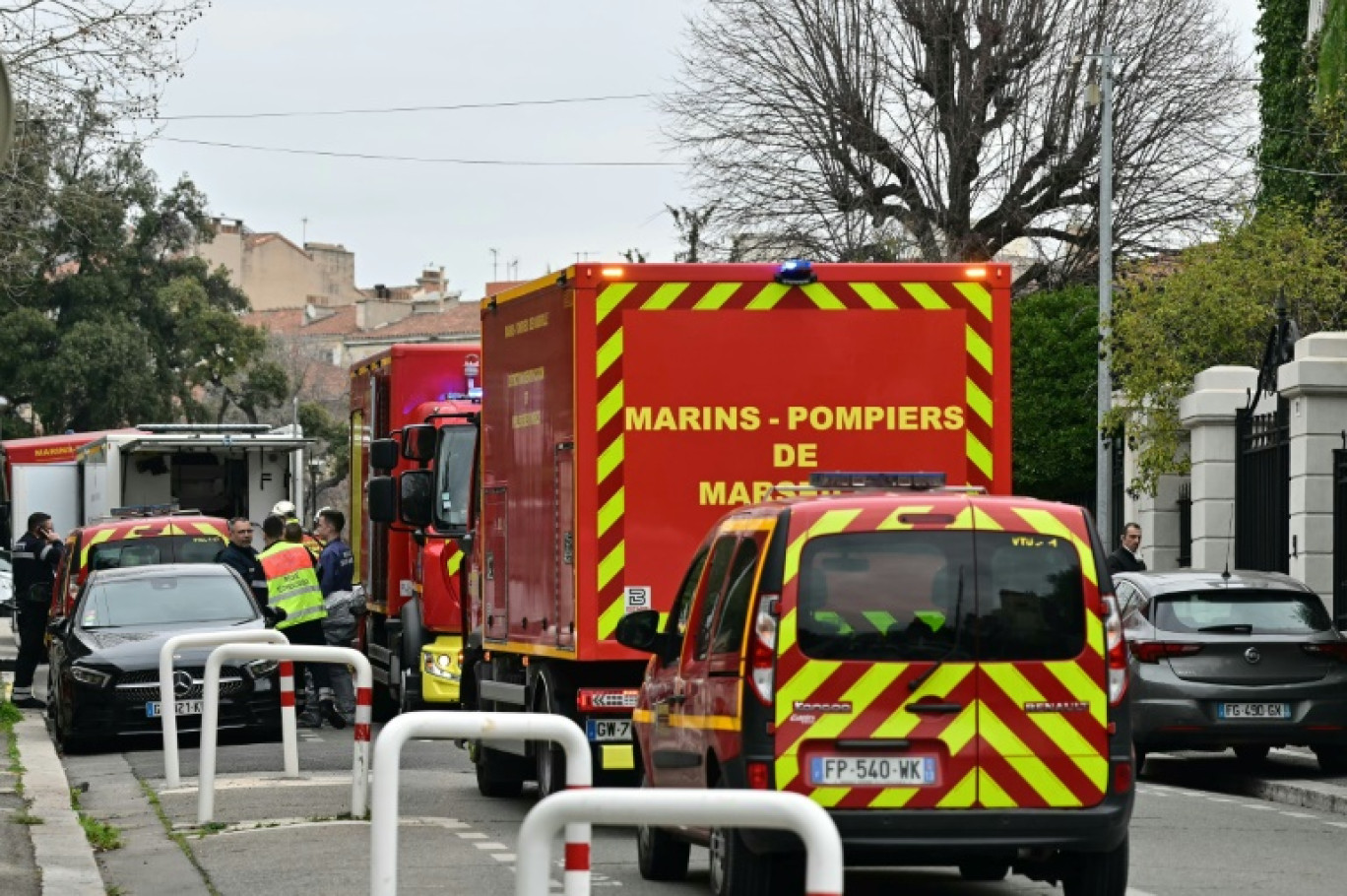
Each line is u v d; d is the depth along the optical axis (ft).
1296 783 95.91
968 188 250.78
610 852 71.56
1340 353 132.77
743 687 52.54
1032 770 52.11
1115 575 106.93
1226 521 155.33
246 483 174.91
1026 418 212.23
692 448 73.87
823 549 52.70
